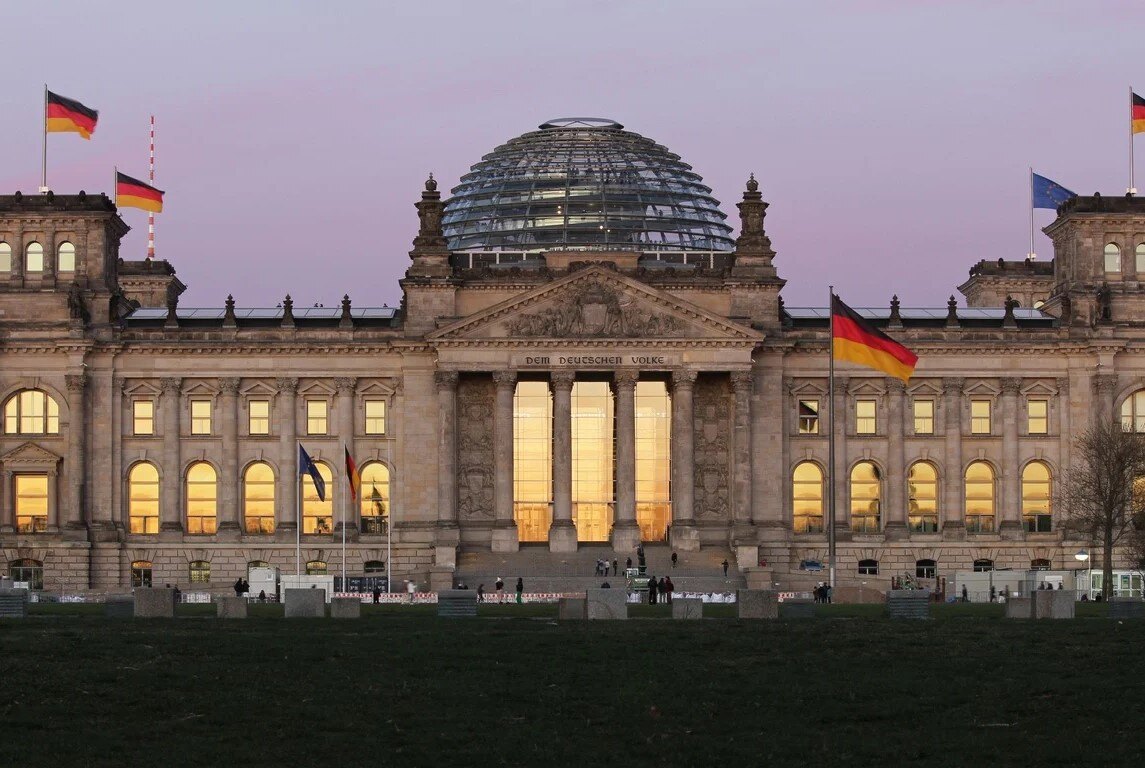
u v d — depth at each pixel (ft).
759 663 409.28
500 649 420.77
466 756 336.08
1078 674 399.65
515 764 332.39
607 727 355.36
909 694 381.81
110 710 362.53
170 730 349.61
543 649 421.59
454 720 358.23
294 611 495.00
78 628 456.45
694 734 351.46
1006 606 510.99
